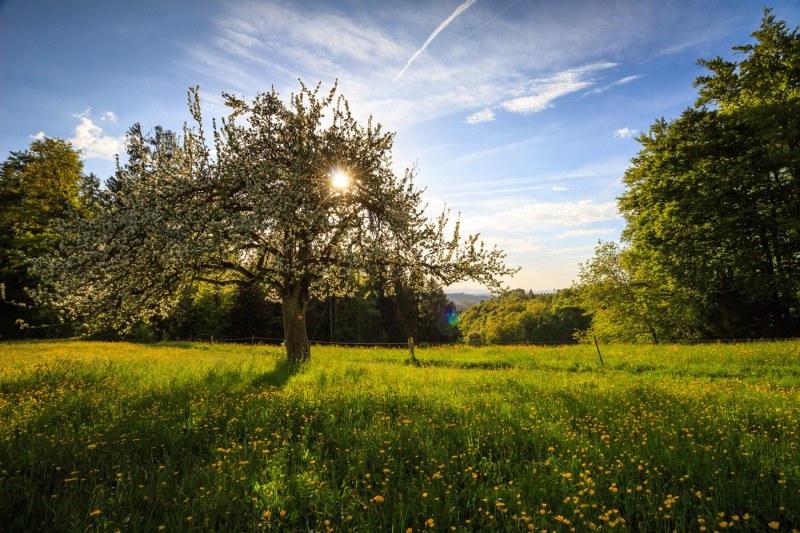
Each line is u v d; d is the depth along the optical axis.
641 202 30.16
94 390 9.05
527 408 7.37
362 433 6.01
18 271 31.83
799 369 11.95
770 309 26.56
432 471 4.81
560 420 6.50
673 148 27.58
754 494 3.99
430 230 14.55
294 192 13.24
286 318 15.40
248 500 4.09
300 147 13.73
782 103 23.09
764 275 24.55
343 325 60.75
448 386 9.93
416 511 3.93
